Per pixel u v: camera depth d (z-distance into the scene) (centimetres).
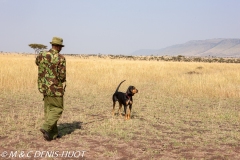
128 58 9756
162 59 9619
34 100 1188
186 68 3619
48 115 632
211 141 646
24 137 643
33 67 2256
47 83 631
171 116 923
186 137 679
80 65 3038
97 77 1914
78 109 1026
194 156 544
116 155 539
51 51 639
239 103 1238
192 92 1442
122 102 867
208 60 9269
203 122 853
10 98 1209
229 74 2192
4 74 1586
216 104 1203
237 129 768
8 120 784
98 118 877
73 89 1538
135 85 1816
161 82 2003
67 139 637
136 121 831
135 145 603
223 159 531
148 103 1189
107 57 10150
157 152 561
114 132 700
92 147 584
